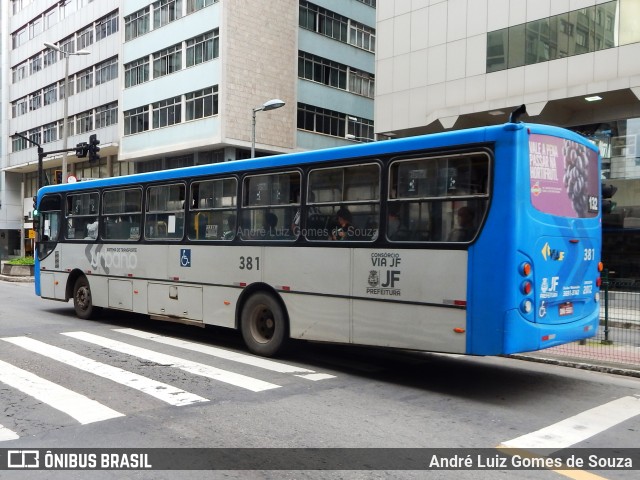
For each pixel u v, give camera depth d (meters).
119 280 11.57
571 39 19.56
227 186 9.41
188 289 9.99
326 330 7.85
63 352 9.05
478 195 6.45
